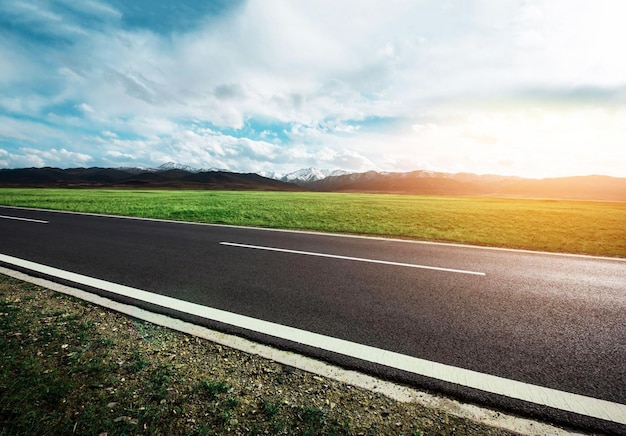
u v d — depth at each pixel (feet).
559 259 23.47
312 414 7.37
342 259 22.36
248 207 77.15
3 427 6.74
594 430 7.23
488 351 10.36
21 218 46.01
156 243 27.94
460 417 7.50
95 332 11.20
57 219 45.27
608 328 12.10
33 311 12.92
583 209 98.22
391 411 7.65
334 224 43.70
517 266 21.15
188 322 12.23
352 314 13.03
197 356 9.88
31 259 21.88
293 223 43.91
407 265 20.90
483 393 8.34
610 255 25.48
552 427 7.28
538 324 12.35
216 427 7.01
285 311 13.30
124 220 45.16
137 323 12.07
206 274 18.52
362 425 7.14
